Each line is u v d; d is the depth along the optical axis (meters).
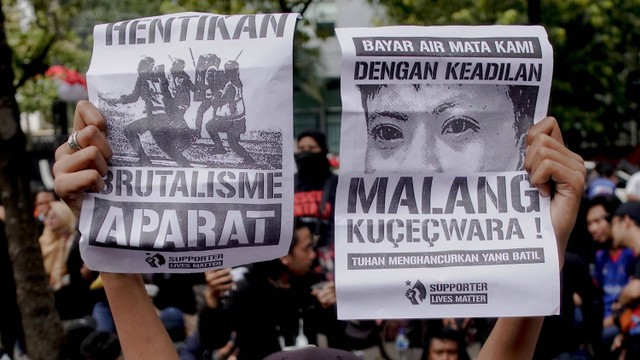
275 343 4.58
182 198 2.10
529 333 2.03
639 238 6.00
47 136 23.36
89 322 4.83
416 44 2.10
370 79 2.09
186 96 2.12
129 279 2.08
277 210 2.10
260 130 2.11
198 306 4.59
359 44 2.09
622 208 6.09
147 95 2.13
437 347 4.49
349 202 2.09
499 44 2.11
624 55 18.88
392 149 2.10
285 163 2.11
